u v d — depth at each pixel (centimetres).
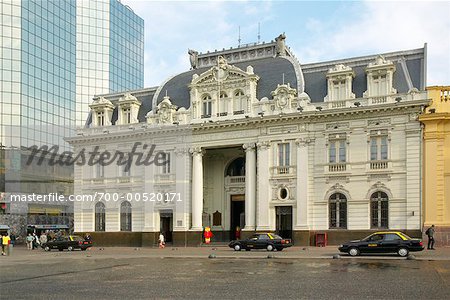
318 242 4903
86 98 11362
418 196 4669
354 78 5134
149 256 3981
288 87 5250
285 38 6031
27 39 8412
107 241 6084
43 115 8500
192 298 1728
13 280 2377
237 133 5491
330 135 5056
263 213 5275
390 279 2186
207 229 5606
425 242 4562
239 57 6241
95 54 11562
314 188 5088
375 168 4859
